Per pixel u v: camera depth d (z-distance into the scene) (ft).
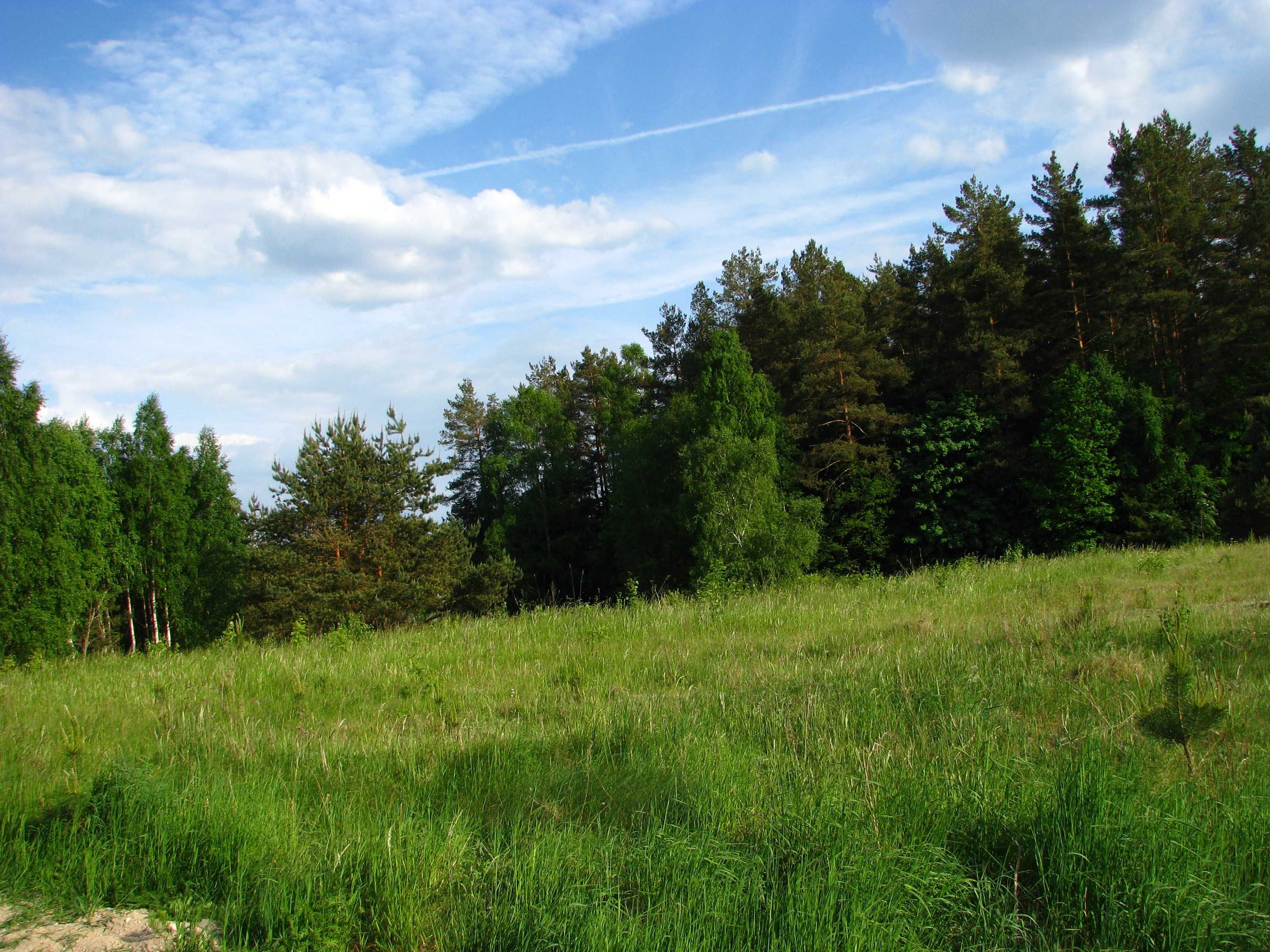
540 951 11.00
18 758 20.84
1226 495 95.81
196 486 177.99
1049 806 12.99
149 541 160.97
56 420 138.41
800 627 36.01
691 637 35.81
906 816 13.98
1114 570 46.73
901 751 17.35
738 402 120.26
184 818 15.35
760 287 147.74
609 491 165.89
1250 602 32.81
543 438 166.30
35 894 13.69
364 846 14.03
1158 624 28.09
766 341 140.36
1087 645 25.90
